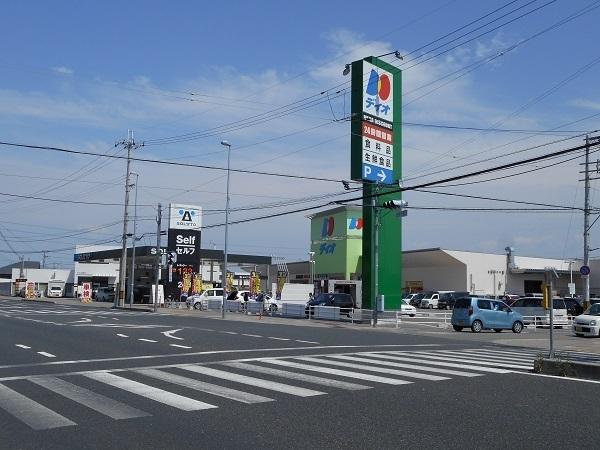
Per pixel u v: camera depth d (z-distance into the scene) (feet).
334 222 221.25
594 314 99.25
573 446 23.56
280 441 24.06
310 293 180.24
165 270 217.97
